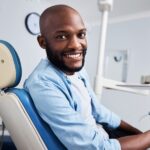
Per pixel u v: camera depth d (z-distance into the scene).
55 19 0.83
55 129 0.78
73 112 0.80
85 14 3.49
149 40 3.28
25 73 2.77
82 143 0.77
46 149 0.78
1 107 0.83
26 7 2.83
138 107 3.22
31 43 2.85
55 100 0.78
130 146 0.83
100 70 1.02
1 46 0.82
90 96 1.10
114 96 3.42
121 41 3.53
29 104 0.79
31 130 0.78
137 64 3.35
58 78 0.87
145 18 3.34
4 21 2.65
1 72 0.82
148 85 1.24
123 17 3.52
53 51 0.86
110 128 1.18
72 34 0.84
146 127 3.13
